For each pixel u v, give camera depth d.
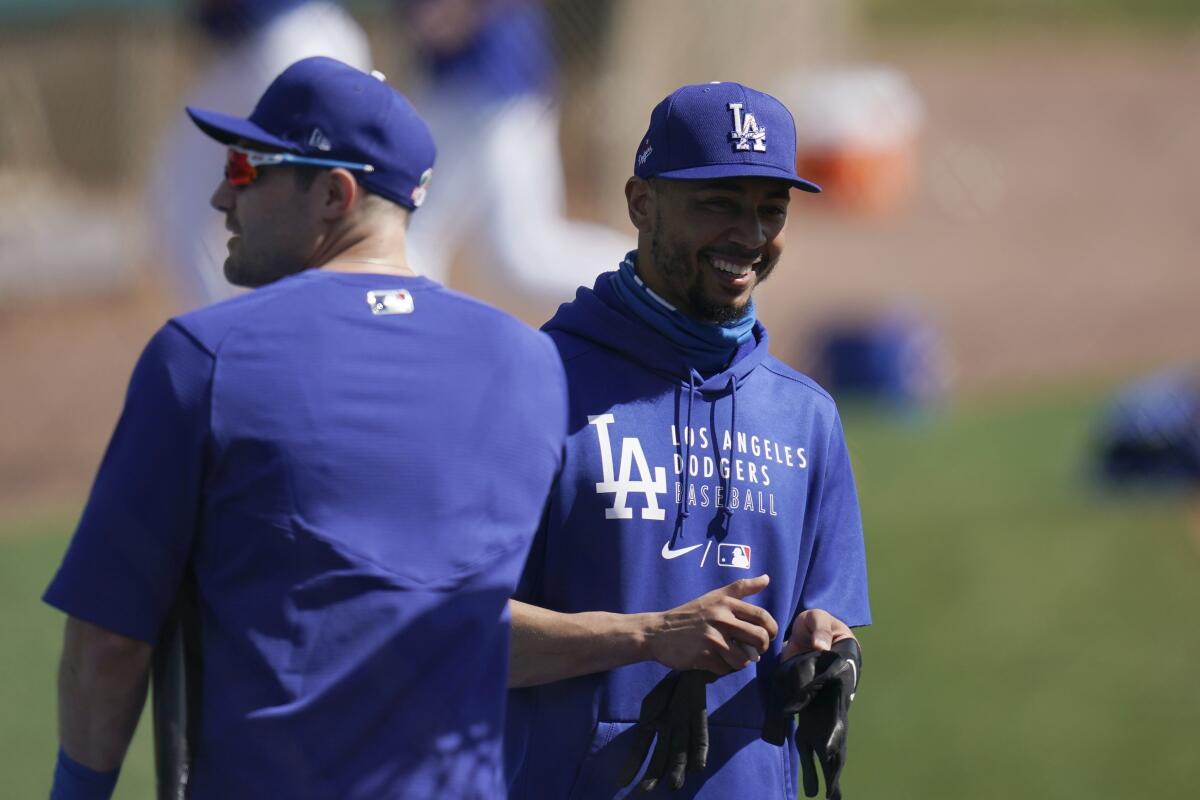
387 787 8.56
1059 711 25.08
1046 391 43.66
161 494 8.58
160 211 25.70
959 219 64.50
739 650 9.64
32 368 38.69
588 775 10.27
